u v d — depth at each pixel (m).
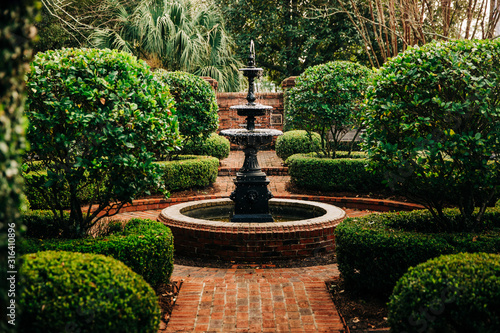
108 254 3.74
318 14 17.83
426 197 4.61
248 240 5.61
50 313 2.35
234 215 6.59
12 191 1.70
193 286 4.56
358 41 17.17
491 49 4.38
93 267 2.68
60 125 4.26
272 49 21.03
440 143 4.20
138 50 17.06
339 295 4.28
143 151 4.29
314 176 9.23
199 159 9.88
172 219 6.12
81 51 4.45
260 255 5.62
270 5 18.89
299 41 20.14
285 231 5.64
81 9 15.67
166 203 8.62
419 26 8.17
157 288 4.39
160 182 4.53
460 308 2.54
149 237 4.10
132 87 4.41
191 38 17.31
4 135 1.60
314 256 5.79
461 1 8.47
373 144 4.77
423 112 4.52
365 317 3.76
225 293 4.36
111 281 2.58
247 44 19.08
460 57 4.37
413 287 2.74
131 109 4.18
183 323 3.68
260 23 18.52
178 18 17.11
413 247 3.84
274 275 5.02
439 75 4.27
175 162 9.19
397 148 4.53
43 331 2.34
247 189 6.58
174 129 4.65
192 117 9.86
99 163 4.22
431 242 3.84
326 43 19.55
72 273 2.58
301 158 9.60
